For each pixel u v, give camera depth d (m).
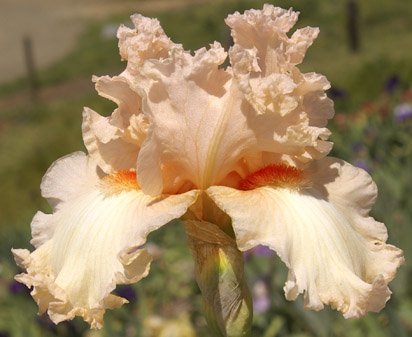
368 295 0.21
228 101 0.23
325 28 3.19
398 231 0.52
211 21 3.65
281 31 0.24
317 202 0.23
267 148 0.24
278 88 0.23
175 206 0.22
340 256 0.21
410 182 0.57
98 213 0.23
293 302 0.49
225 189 0.23
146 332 0.50
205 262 0.24
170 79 0.23
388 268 0.23
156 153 0.23
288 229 0.22
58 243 0.23
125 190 0.24
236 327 0.23
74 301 0.21
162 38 0.24
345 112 0.92
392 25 3.18
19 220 1.10
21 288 0.54
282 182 0.23
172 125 0.23
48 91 3.12
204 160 0.23
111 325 0.49
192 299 0.61
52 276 0.22
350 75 1.55
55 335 0.48
